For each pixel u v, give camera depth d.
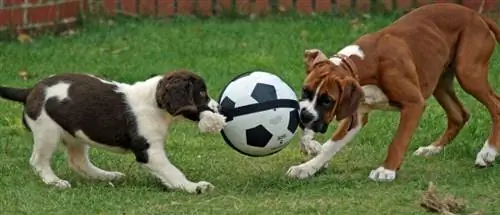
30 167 11.19
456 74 11.46
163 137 10.27
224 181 10.83
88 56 17.27
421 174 11.08
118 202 9.91
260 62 16.62
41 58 17.08
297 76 15.81
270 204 9.76
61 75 10.52
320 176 10.99
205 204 9.80
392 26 11.16
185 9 20.08
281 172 11.27
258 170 11.40
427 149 12.07
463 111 12.09
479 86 11.41
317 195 10.15
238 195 10.15
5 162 11.65
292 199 9.98
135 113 10.12
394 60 10.71
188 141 12.66
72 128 10.29
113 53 17.44
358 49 10.72
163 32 18.84
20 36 18.19
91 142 10.33
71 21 19.17
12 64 16.67
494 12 19.64
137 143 10.16
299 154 12.02
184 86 9.88
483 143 12.32
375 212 9.54
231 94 10.26
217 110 10.06
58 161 11.46
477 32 11.43
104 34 18.75
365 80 10.70
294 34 18.53
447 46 11.29
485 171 11.16
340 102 10.09
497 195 10.13
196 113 9.99
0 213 9.55
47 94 10.35
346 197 10.06
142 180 10.80
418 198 9.98
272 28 19.02
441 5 11.50
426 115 13.59
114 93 10.23
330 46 17.66
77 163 10.84
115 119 10.15
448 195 9.77
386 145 12.48
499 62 16.36
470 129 12.83
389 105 10.97
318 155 11.03
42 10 18.59
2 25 18.19
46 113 10.34
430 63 11.11
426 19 11.27
